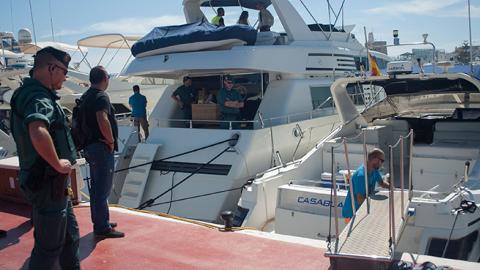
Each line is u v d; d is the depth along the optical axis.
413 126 8.14
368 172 4.82
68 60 2.93
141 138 9.79
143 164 8.30
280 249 3.93
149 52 9.31
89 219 4.86
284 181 6.99
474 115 8.00
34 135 2.57
